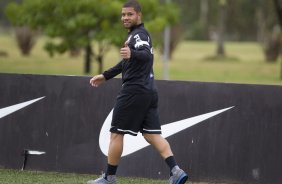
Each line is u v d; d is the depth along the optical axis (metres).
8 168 25.98
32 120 25.86
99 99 25.41
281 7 99.31
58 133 25.67
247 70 103.88
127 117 21.42
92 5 68.06
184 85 24.86
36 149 25.81
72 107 25.59
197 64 114.50
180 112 24.91
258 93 24.53
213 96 24.75
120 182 24.12
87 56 83.69
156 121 21.83
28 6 71.50
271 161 24.50
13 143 25.97
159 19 68.06
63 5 68.50
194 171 24.83
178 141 24.91
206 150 24.80
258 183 24.55
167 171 24.91
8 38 196.00
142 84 21.20
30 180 23.91
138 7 21.25
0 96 26.02
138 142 25.03
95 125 25.42
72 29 69.44
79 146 25.53
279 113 24.41
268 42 130.00
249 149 24.59
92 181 22.28
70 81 25.64
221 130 24.72
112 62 107.06
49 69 90.19
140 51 20.67
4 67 89.06
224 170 24.70
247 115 24.58
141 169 25.05
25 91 25.89
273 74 97.06
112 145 21.83
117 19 69.31
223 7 151.12
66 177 24.73
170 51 127.06
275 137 24.44
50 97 25.77
